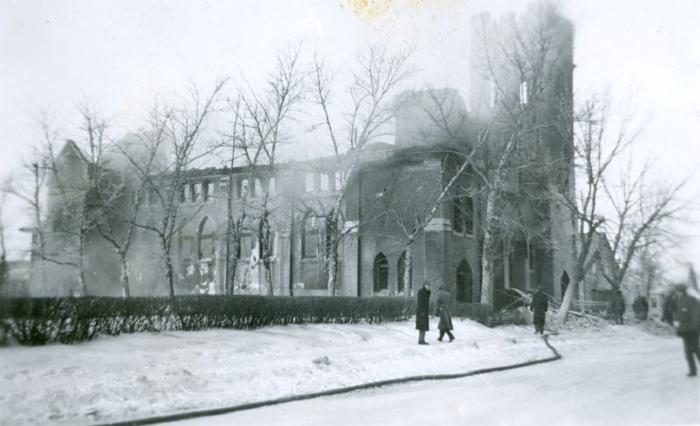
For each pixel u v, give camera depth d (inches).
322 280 1662.2
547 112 1518.2
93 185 1382.9
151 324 679.7
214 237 1847.9
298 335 776.9
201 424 379.2
